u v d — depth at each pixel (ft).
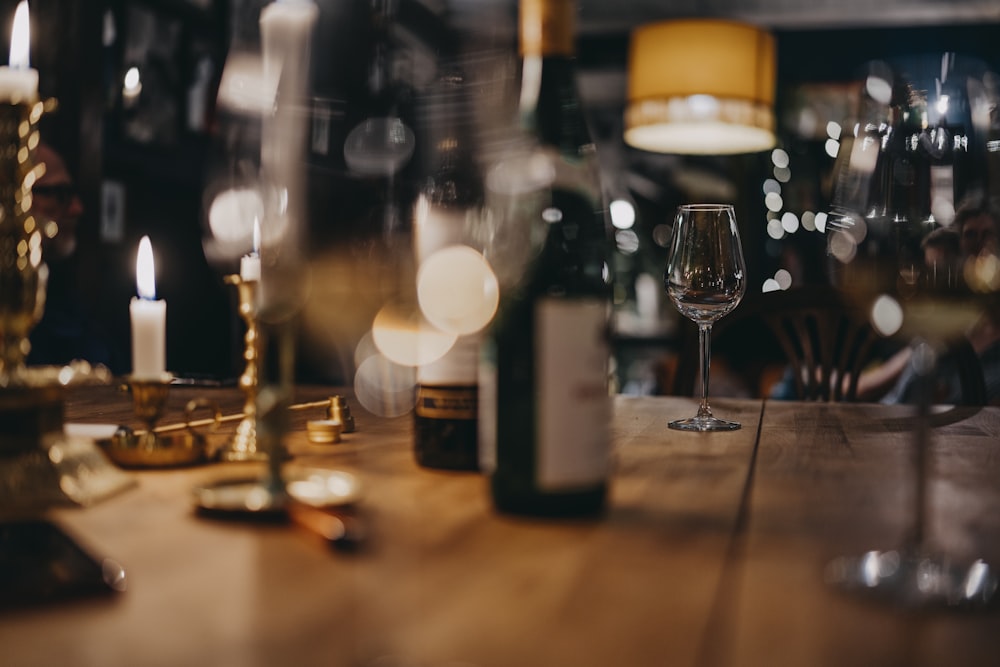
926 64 2.07
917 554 1.67
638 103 7.03
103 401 4.18
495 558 1.68
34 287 2.11
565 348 1.94
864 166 1.97
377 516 1.23
